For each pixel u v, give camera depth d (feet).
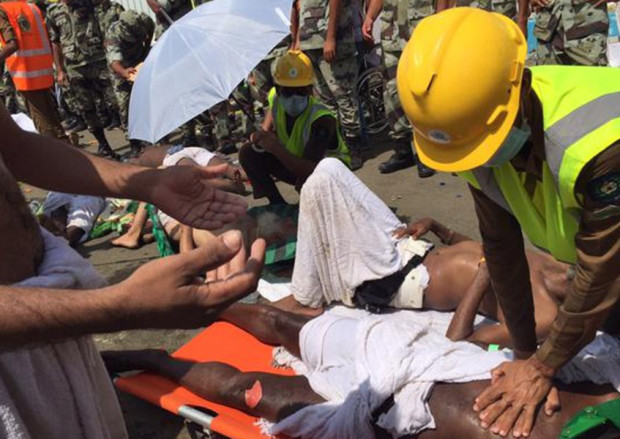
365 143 18.66
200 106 10.51
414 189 15.01
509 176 5.03
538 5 13.93
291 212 11.60
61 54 22.16
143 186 4.62
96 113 21.38
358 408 6.74
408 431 6.67
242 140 20.54
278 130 12.76
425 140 4.92
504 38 4.42
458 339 7.92
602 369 6.20
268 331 8.89
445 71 4.36
